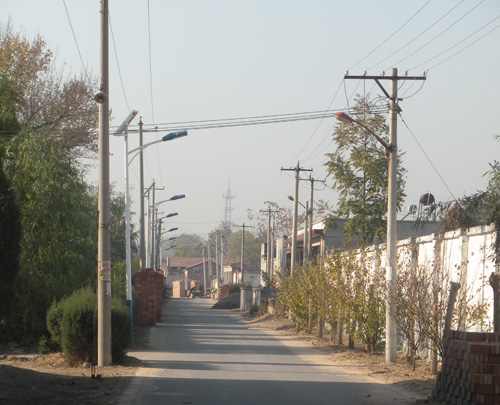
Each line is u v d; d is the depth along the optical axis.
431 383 14.54
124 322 17.53
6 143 19.58
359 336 21.17
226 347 23.69
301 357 20.66
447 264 17.44
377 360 19.48
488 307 15.23
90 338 16.72
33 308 21.36
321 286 26.12
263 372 16.50
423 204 34.94
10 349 20.77
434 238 18.53
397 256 19.25
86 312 16.78
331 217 35.00
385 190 33.88
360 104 33.56
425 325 16.14
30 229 20.06
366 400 12.34
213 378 15.05
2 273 13.09
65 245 21.28
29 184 19.81
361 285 21.42
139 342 24.58
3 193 13.21
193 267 130.50
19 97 21.11
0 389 11.96
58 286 21.75
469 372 10.38
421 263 19.48
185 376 15.30
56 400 11.42
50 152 21.14
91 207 28.67
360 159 33.53
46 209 20.14
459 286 15.02
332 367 18.11
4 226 13.12
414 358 17.33
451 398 11.20
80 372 15.39
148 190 46.53
